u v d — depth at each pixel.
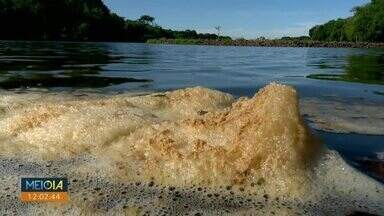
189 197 2.97
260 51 37.38
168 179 3.19
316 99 7.12
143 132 3.79
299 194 3.03
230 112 3.81
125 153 3.54
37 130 4.07
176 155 3.35
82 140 3.81
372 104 6.60
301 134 3.41
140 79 9.64
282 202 2.94
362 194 3.06
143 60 17.98
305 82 9.80
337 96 7.48
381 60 21.66
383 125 5.14
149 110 5.05
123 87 8.06
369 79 10.71
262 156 3.25
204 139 3.53
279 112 3.47
